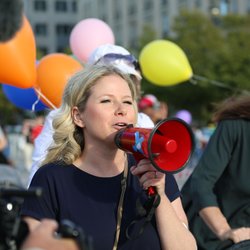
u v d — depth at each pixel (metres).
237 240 3.70
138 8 62.56
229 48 34.88
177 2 54.50
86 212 2.82
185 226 3.00
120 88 2.87
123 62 4.34
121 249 2.80
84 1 77.50
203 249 4.08
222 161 3.97
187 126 2.50
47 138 3.79
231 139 3.96
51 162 2.94
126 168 2.95
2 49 4.27
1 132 9.96
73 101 2.92
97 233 2.78
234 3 48.31
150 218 2.70
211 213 3.87
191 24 36.28
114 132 2.81
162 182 2.65
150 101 8.27
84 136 2.96
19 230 2.09
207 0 48.94
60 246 1.96
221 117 4.05
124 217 2.83
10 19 1.79
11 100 6.02
